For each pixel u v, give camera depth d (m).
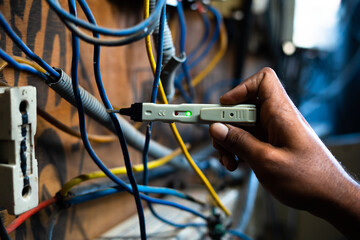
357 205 0.39
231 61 1.10
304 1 1.34
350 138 1.50
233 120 0.41
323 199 0.40
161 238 0.63
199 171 0.57
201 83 0.94
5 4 0.40
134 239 0.62
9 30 0.31
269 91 0.42
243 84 0.45
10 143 0.33
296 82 1.41
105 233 0.64
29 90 0.34
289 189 0.39
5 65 0.38
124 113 0.40
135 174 0.66
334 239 1.29
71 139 0.54
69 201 0.47
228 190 0.91
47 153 0.49
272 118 0.40
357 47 1.78
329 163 0.40
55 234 0.53
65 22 0.28
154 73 0.44
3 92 0.33
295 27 1.32
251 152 0.40
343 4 1.70
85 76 0.54
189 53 0.87
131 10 0.63
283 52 1.32
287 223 1.20
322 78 1.76
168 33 0.49
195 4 0.75
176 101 0.81
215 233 0.66
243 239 0.81
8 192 0.33
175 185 0.86
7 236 0.36
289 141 0.39
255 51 1.28
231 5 0.98
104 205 0.64
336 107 1.86
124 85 0.64
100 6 0.55
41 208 0.44
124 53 0.63
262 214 1.20
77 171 0.56
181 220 0.71
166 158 0.65
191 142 0.94
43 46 0.46
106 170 0.45
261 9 1.21
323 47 1.61
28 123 0.34
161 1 0.32
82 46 0.53
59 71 0.39
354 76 1.80
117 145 0.65
